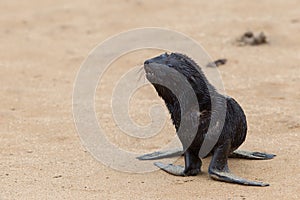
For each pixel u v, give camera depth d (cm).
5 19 5972
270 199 2352
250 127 3183
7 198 2436
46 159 2862
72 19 5853
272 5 5806
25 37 5378
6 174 2688
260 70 4181
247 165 2719
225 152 2594
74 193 2469
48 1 6612
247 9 5706
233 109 2633
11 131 3272
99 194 2453
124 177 2633
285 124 3203
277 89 3800
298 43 4762
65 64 4606
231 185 2502
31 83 4181
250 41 4762
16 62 4700
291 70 4166
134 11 5925
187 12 5759
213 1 6112
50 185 2559
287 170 2641
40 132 3244
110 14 5888
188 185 2522
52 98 3844
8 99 3844
